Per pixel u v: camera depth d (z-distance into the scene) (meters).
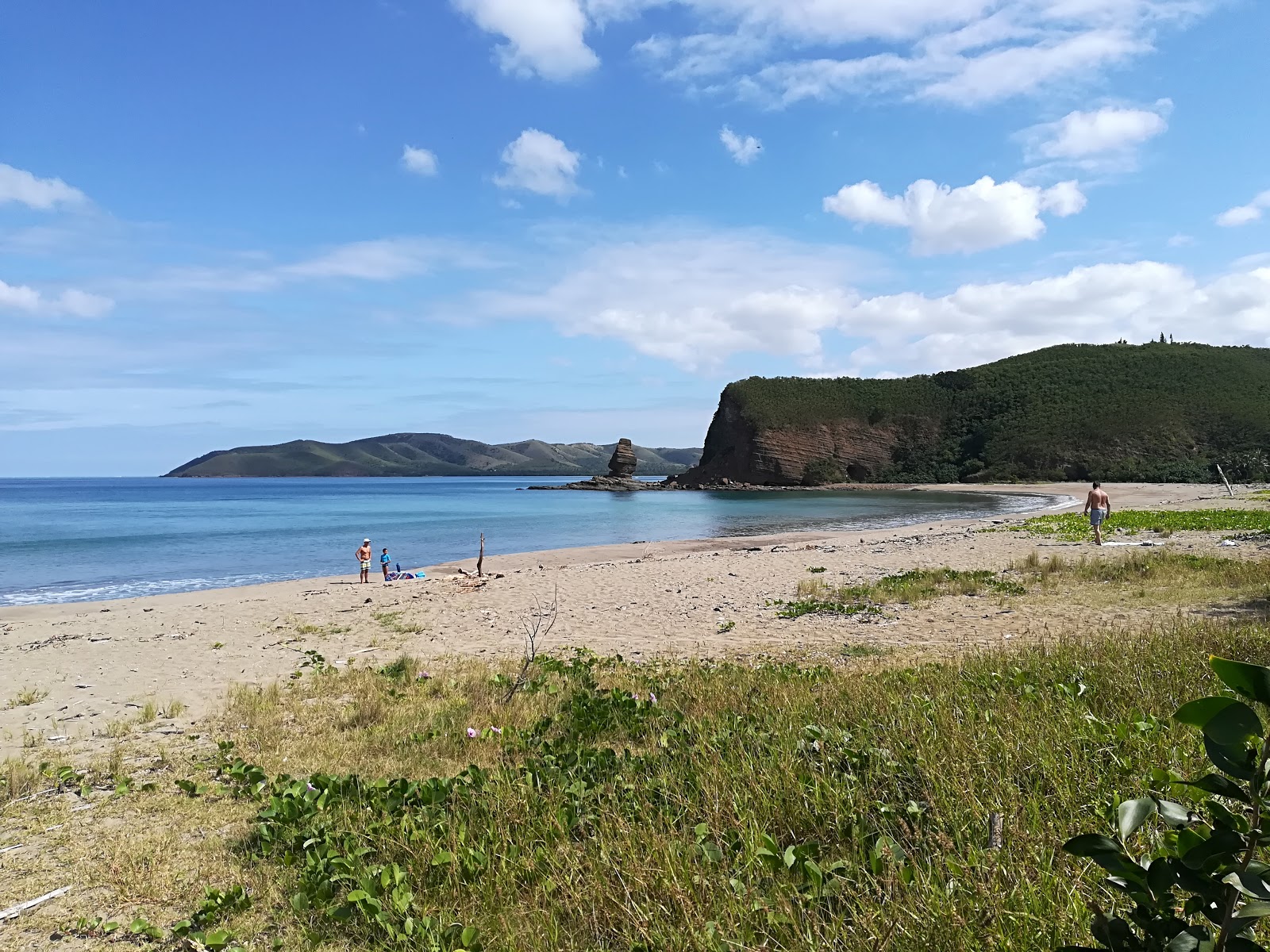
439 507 83.25
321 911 3.79
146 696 9.85
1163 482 91.38
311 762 6.50
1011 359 155.50
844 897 3.31
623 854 3.81
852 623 12.75
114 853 4.73
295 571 30.45
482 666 10.65
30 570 30.66
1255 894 1.50
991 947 2.66
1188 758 3.87
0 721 8.79
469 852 4.09
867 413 143.38
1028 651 8.12
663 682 9.14
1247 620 9.15
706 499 96.88
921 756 4.52
